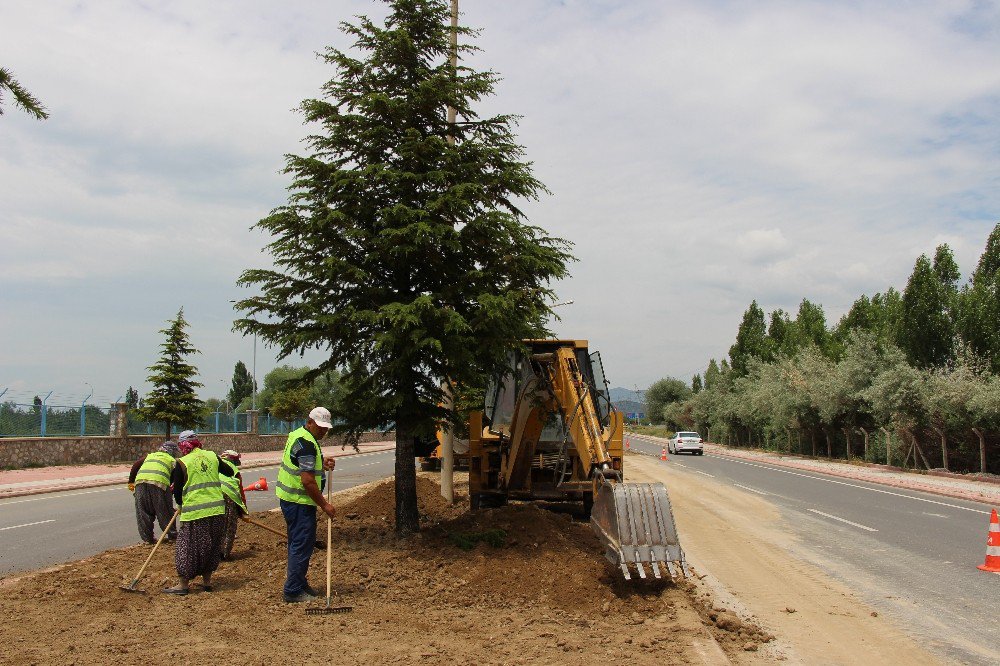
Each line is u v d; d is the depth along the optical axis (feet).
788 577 30.35
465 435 36.29
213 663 17.15
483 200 33.58
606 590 25.22
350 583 25.80
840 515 50.26
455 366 32.30
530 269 33.19
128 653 17.89
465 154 34.53
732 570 31.71
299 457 23.52
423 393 34.32
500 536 31.42
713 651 19.10
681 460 129.70
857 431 124.47
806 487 73.15
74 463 92.84
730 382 213.66
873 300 152.46
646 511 25.58
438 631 20.54
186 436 26.55
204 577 25.22
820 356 139.95
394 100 33.12
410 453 34.14
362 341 33.09
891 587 28.58
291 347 32.55
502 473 43.45
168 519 34.30
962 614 24.71
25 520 47.29
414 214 31.32
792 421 141.18
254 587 25.48
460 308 33.53
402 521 33.73
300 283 32.86
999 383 80.43
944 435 91.45
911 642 21.65
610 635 20.65
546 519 34.96
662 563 25.58
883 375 98.68
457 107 34.81
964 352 90.89
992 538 32.14
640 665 17.81
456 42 37.01
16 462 85.05
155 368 104.63
